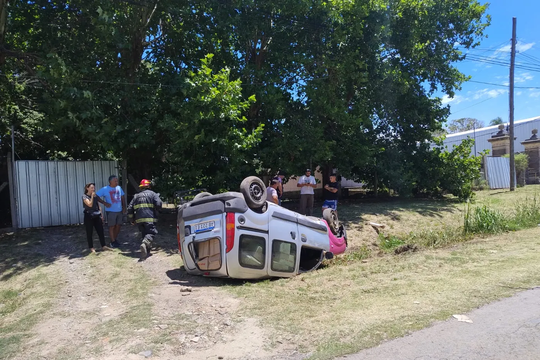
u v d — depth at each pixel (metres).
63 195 10.20
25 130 12.25
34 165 9.89
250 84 11.88
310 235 7.13
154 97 10.45
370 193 19.73
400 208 14.22
